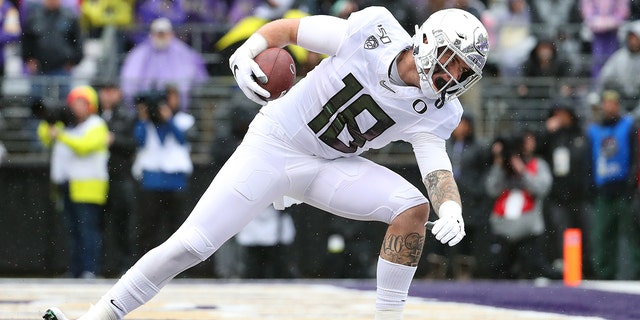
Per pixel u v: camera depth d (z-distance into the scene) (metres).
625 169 35.94
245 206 15.00
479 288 31.81
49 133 35.22
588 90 39.44
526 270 36.44
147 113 35.56
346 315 22.50
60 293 27.97
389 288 15.38
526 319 21.72
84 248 35.53
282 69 15.01
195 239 14.74
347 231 37.22
